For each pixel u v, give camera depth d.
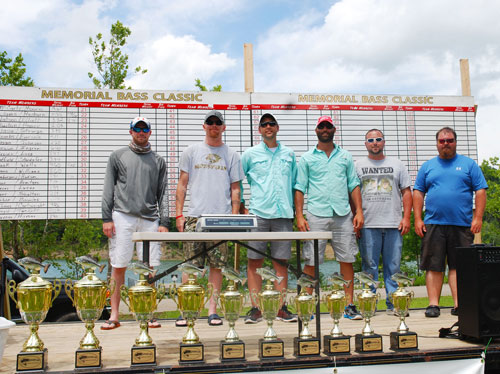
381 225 4.54
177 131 5.32
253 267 4.18
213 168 4.04
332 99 5.62
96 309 2.45
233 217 2.77
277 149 4.32
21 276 4.77
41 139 5.07
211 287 2.68
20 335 3.71
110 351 2.87
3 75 8.04
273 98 5.50
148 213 3.97
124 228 3.89
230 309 2.56
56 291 2.55
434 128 5.84
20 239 8.40
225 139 5.40
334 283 2.81
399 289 2.78
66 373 2.28
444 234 4.43
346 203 4.30
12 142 5.02
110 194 3.94
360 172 4.67
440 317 4.34
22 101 5.06
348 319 4.25
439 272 4.44
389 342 2.98
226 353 2.46
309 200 4.36
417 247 12.01
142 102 5.28
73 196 5.09
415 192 4.68
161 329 3.91
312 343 2.56
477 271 2.78
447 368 2.63
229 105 5.42
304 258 4.30
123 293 2.59
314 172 4.34
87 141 5.15
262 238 2.65
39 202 5.03
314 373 2.47
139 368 2.34
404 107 5.78
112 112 5.21
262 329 3.77
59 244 8.86
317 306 2.72
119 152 4.00
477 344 2.82
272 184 4.17
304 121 5.55
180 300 2.54
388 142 5.73
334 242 4.30
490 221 16.80
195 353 2.43
